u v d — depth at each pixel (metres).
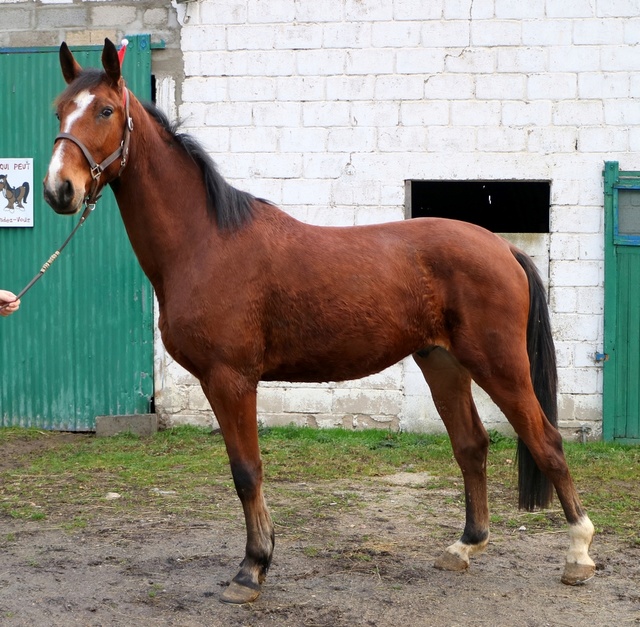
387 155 7.44
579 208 7.23
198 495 5.30
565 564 3.78
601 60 7.16
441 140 7.38
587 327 7.24
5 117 7.74
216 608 3.39
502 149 7.32
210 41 7.57
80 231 7.69
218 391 3.43
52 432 7.71
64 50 3.50
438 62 7.33
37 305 7.77
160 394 7.68
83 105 3.31
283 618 3.30
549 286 7.28
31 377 7.79
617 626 3.25
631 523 4.74
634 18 7.11
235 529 4.55
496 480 5.79
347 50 7.42
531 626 3.24
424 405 7.40
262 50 7.51
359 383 7.45
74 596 3.51
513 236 7.32
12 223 7.75
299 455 6.50
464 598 3.53
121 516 4.81
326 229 3.69
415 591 3.61
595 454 6.66
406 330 3.61
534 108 7.26
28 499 5.19
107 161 3.36
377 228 3.73
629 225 7.21
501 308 3.57
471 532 3.92
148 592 3.56
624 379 7.20
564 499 3.68
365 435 7.26
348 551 4.16
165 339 3.57
